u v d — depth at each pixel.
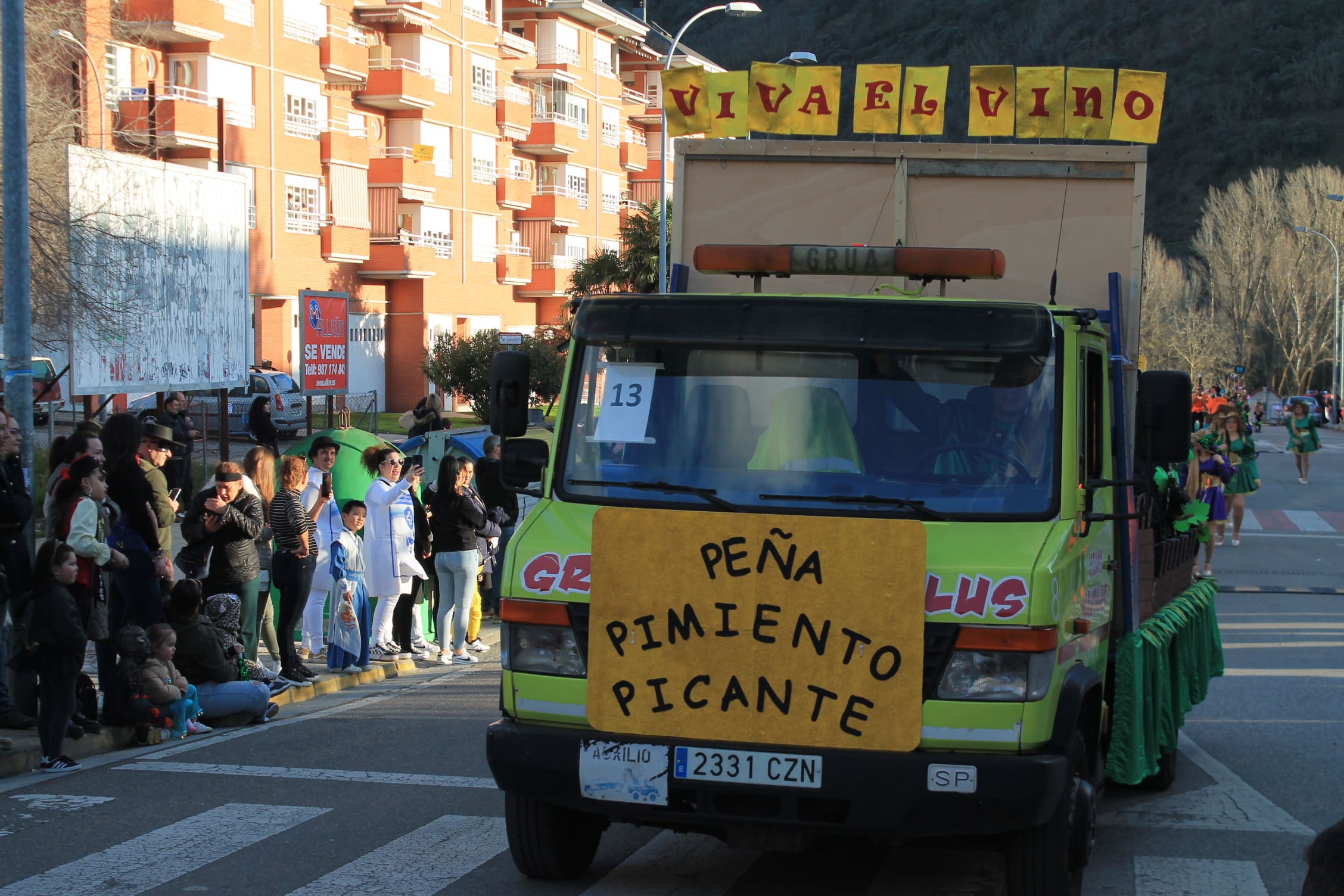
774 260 6.70
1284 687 11.56
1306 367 102.69
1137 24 153.62
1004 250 8.14
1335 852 3.21
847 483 5.66
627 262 49.62
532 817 6.19
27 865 6.63
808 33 160.75
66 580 8.52
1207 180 137.38
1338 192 102.00
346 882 6.37
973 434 5.73
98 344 19.98
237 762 8.95
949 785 5.26
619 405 5.98
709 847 7.16
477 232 59.81
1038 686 5.29
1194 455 19.06
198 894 6.19
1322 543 22.55
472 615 14.14
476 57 58.84
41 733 8.60
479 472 15.02
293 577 11.33
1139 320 7.94
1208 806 7.95
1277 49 143.12
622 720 5.56
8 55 10.61
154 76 43.78
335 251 50.66
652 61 76.56
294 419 38.62
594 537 5.62
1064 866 5.61
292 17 48.09
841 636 5.39
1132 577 7.00
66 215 20.80
